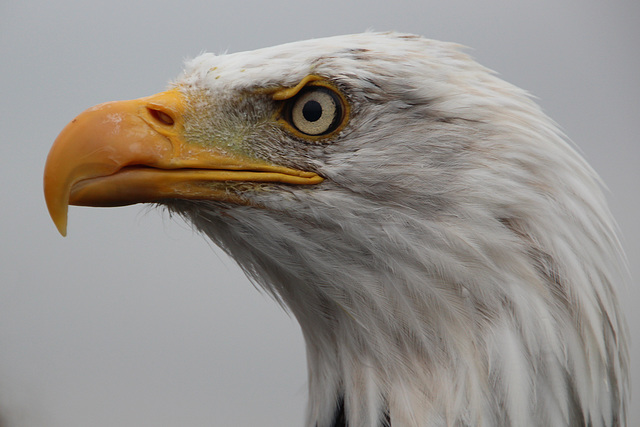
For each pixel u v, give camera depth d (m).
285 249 2.84
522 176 2.82
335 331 2.85
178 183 2.84
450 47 2.84
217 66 2.85
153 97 2.85
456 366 2.82
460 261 2.82
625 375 2.85
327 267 2.84
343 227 2.83
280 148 2.84
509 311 2.82
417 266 2.83
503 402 2.82
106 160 2.83
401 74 2.83
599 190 2.84
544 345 2.82
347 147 2.83
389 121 2.83
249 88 2.84
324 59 2.83
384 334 2.83
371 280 2.83
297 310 2.86
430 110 2.83
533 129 2.83
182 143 2.84
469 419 2.82
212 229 2.85
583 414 2.82
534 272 2.82
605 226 2.83
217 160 2.84
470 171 2.82
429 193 2.82
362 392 2.84
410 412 2.83
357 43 2.84
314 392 2.87
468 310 2.82
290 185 2.83
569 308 2.82
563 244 2.82
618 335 2.84
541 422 2.82
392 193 2.83
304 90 2.83
